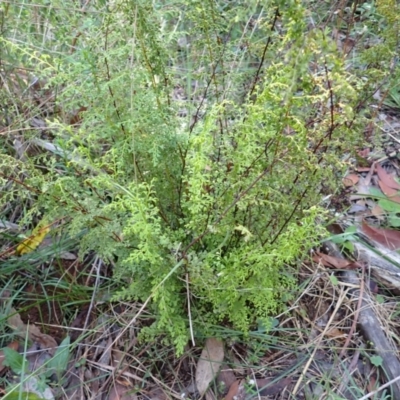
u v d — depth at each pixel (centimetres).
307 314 177
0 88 196
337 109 155
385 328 173
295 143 130
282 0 114
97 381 163
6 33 198
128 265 158
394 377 160
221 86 182
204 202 139
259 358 167
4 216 191
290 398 159
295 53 111
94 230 148
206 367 162
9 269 178
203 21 151
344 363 167
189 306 148
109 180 140
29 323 174
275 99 126
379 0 164
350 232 191
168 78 156
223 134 152
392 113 244
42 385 159
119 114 148
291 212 153
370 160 225
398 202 208
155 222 139
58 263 180
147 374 162
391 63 186
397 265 184
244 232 133
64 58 185
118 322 173
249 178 144
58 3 173
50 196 147
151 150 141
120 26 143
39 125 208
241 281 152
